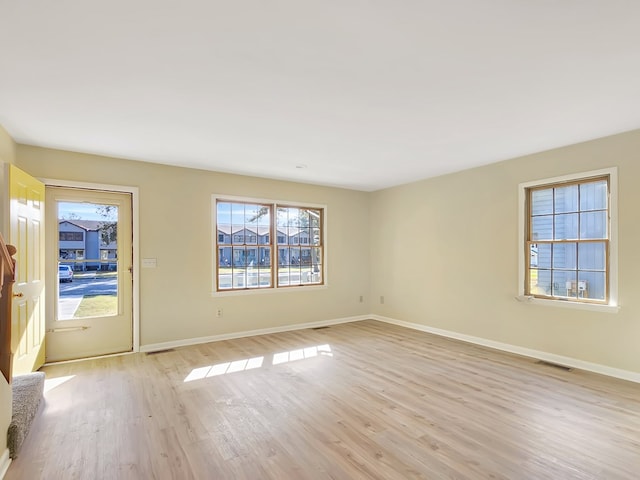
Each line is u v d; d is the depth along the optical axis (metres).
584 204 3.89
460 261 5.13
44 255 3.80
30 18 1.78
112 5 1.69
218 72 2.35
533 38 1.99
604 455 2.21
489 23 1.86
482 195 4.86
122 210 4.50
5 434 2.10
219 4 1.69
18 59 2.17
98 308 4.32
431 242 5.58
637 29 1.90
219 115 3.07
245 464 2.13
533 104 2.88
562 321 4.00
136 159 4.48
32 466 2.12
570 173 3.94
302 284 6.02
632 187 3.49
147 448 2.31
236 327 5.25
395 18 1.81
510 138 3.73
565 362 3.96
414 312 5.86
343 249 6.45
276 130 3.47
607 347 3.64
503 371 3.75
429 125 3.35
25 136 3.58
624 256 3.54
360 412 2.81
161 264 4.66
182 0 1.66
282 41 2.01
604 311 3.66
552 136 3.66
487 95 2.72
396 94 2.70
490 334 4.72
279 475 2.02
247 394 3.17
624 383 3.41
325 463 2.13
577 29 1.91
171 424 2.62
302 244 6.05
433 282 5.53
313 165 4.83
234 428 2.56
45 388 3.31
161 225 4.68
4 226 2.96
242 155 4.33
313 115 3.09
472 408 2.88
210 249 5.05
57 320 4.08
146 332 4.54
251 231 5.51
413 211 5.89
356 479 1.98
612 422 2.64
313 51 2.12
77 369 3.83
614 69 2.32
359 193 6.67
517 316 4.42
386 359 4.18
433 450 2.27
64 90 2.59
